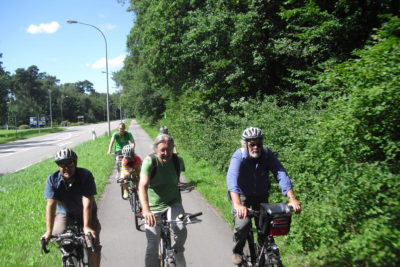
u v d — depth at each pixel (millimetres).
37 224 5348
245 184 2973
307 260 3463
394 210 2773
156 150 3041
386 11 7625
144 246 4406
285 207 2508
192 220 2908
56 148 22844
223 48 12047
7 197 7332
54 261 3930
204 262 3803
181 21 13750
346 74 4488
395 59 3795
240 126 8414
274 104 7445
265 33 11188
